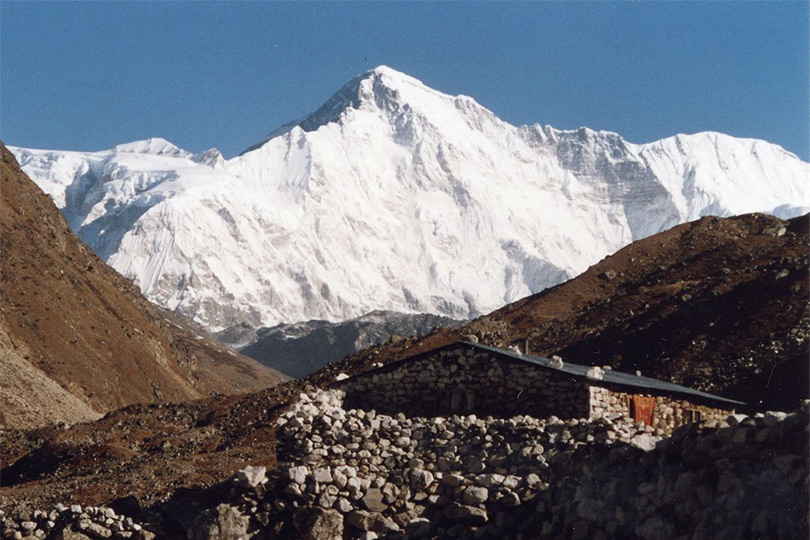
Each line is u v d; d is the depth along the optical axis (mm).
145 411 69000
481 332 87312
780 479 20219
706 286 96312
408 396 31609
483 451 25797
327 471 26422
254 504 26688
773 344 75312
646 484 22141
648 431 24766
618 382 31062
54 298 128500
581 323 100125
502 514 24266
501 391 30688
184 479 41500
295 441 27438
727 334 80562
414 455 26547
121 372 128625
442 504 25422
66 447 55844
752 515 20312
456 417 27188
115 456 54469
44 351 114062
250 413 65062
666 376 76625
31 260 133500
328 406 28531
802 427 20406
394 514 25781
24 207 151625
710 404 34344
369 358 79062
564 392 29906
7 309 116562
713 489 21031
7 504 40406
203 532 26328
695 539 20750
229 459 46719
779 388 67375
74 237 169625
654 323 90125
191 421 66500
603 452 23500
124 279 188000
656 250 121938
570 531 23031
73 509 28266
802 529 19688
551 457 24641
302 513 26109
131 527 27969
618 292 110812
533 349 95812
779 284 86000
